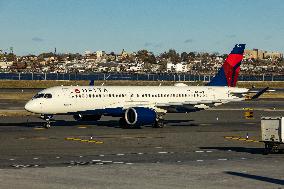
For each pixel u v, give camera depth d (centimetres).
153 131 8112
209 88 9800
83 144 6450
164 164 4906
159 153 5716
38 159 5175
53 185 3788
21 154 5531
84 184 3844
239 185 3844
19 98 16425
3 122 9381
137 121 8225
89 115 8831
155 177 4175
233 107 14600
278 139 5562
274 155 5600
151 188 3716
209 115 11625
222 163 5000
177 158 5334
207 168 4672
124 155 5528
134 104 8800
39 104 8062
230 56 10125
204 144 6594
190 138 7238
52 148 6047
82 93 8381
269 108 14225
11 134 7469
